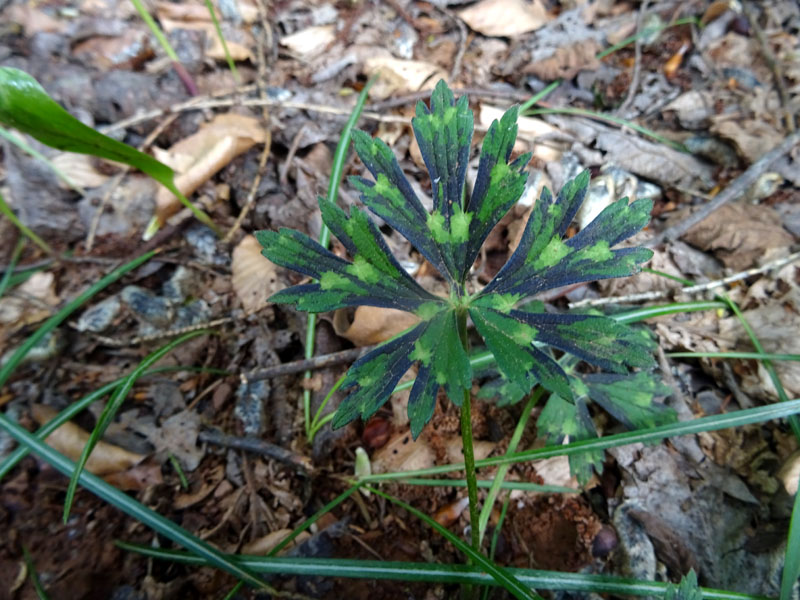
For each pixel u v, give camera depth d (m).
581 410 0.15
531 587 0.12
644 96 0.24
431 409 0.10
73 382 0.17
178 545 0.14
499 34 0.26
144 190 0.20
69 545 0.14
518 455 0.14
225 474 0.16
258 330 0.18
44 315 0.18
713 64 0.24
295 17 0.26
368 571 0.12
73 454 0.15
